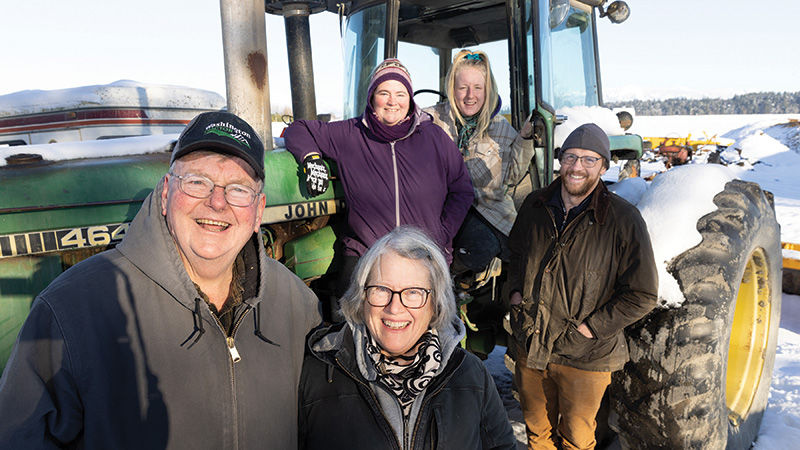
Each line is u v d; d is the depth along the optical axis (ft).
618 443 8.82
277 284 4.44
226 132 3.73
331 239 7.85
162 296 3.73
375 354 4.46
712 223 7.47
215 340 3.83
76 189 5.72
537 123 7.90
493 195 8.31
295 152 6.84
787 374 11.44
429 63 10.83
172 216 3.71
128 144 6.57
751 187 8.29
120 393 3.55
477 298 9.82
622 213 6.41
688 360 7.00
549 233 6.85
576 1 10.93
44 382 3.40
